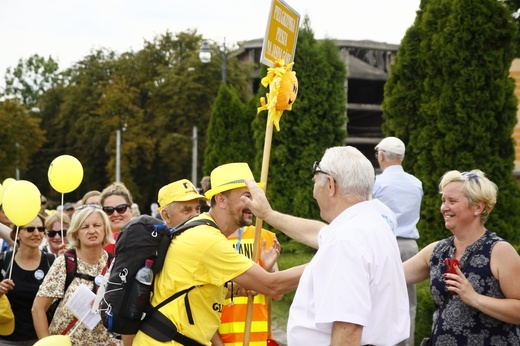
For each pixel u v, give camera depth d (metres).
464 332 4.03
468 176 4.14
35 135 51.00
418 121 9.19
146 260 3.78
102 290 4.08
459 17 8.62
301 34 13.01
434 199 8.76
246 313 4.50
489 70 8.62
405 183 6.81
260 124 13.80
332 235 3.27
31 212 5.93
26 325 5.88
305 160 12.98
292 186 13.13
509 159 8.74
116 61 53.50
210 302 3.88
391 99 9.39
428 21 9.03
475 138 8.65
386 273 3.26
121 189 7.11
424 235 8.84
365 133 48.66
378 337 3.25
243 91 48.56
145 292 3.76
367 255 3.19
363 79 47.69
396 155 6.84
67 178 6.45
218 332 4.79
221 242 3.80
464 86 8.62
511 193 8.69
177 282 3.79
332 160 3.41
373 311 3.24
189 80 47.28
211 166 18.33
